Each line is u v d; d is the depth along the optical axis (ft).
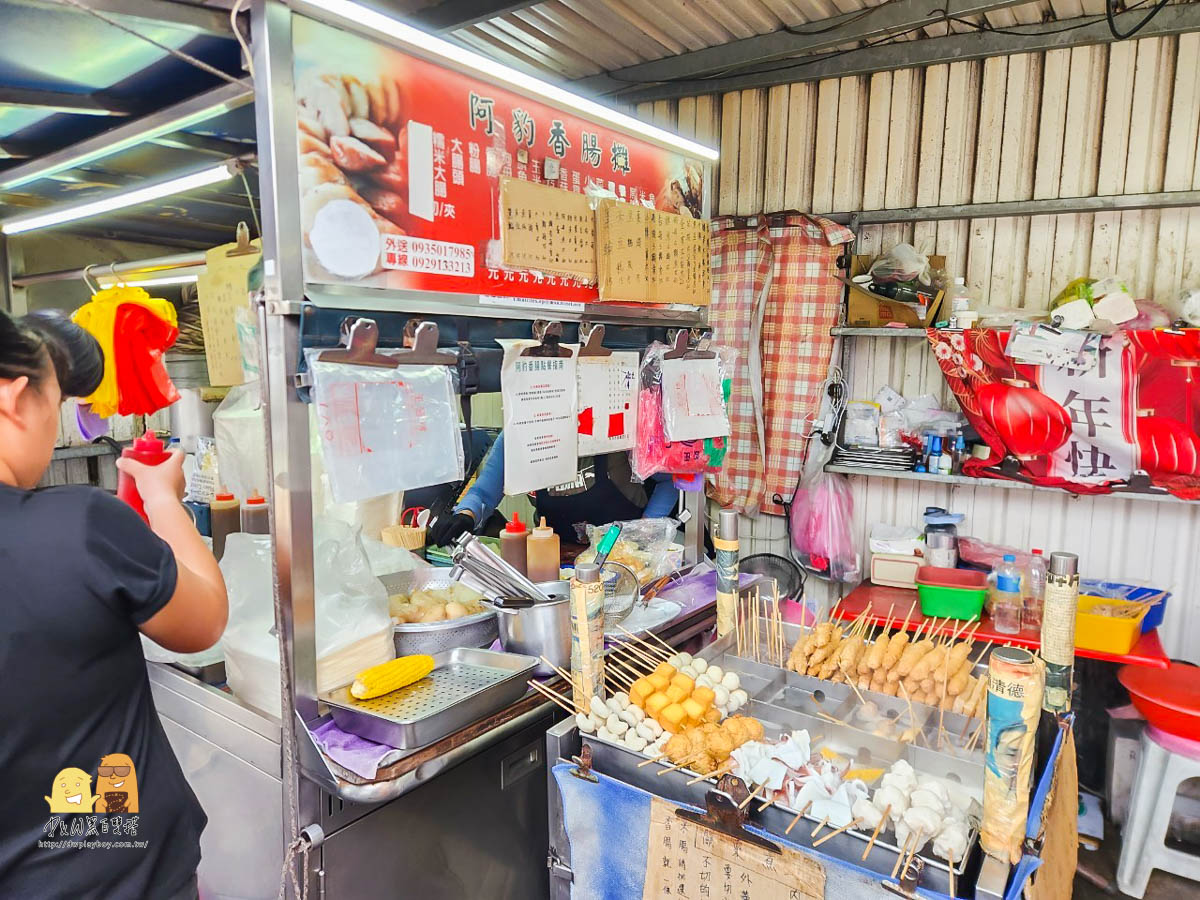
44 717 3.52
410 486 5.40
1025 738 4.03
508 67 5.99
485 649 6.40
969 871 4.29
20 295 10.92
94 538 3.57
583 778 5.18
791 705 6.08
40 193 9.71
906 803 4.37
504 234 6.22
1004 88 12.12
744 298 13.79
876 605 11.14
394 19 5.04
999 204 12.00
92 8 4.47
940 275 12.34
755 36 13.10
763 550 14.43
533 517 10.75
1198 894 9.18
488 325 6.41
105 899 3.83
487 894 6.20
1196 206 11.00
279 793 5.27
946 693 6.06
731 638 7.10
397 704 5.19
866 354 13.47
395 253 5.36
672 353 8.62
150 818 3.99
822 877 4.19
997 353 11.37
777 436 13.71
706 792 4.75
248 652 5.57
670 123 15.08
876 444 13.04
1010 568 10.70
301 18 4.62
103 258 13.04
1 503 3.52
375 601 5.66
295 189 4.68
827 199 13.70
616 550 8.20
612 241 7.36
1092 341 10.77
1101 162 11.60
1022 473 11.57
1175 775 8.77
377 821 5.29
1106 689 11.03
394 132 5.29
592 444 7.55
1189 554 11.31
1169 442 10.53
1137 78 11.25
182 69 6.14
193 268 7.84
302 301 4.74
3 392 3.70
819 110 13.57
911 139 12.89
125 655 3.87
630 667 6.40
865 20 12.00
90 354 4.87
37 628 3.43
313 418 7.29
